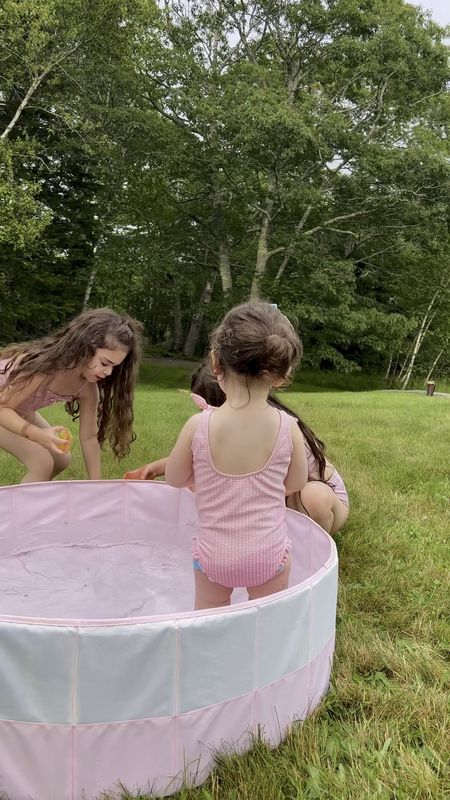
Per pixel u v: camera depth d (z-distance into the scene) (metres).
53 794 1.49
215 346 2.00
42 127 17.00
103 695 1.45
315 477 2.95
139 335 3.20
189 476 2.09
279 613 1.64
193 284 19.22
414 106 18.16
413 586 2.80
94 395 3.37
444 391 21.89
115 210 19.02
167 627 1.46
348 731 1.73
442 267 21.05
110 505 3.12
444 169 16.70
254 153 16.39
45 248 16.97
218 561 1.91
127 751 1.50
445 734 1.72
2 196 13.29
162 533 3.14
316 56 17.98
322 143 16.20
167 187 18.55
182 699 1.51
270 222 18.59
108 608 2.39
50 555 2.90
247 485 1.90
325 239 20.22
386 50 17.09
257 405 1.94
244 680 1.59
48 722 1.46
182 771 1.54
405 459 5.51
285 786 1.55
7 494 2.90
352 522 3.59
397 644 2.26
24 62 14.14
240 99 16.55
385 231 19.02
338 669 2.06
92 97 16.98
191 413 8.01
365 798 1.48
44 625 1.42
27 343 3.18
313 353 20.73
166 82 17.16
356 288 22.44
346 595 2.66
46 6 13.08
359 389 22.19
